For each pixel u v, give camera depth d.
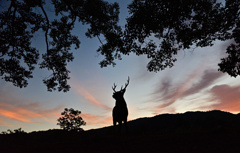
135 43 11.30
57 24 14.09
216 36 11.45
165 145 5.43
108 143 6.87
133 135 8.72
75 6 13.28
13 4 11.17
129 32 10.59
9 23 12.23
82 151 5.96
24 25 12.34
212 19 10.74
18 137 12.19
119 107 9.54
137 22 9.83
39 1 11.73
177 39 11.77
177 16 9.83
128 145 6.06
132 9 9.92
